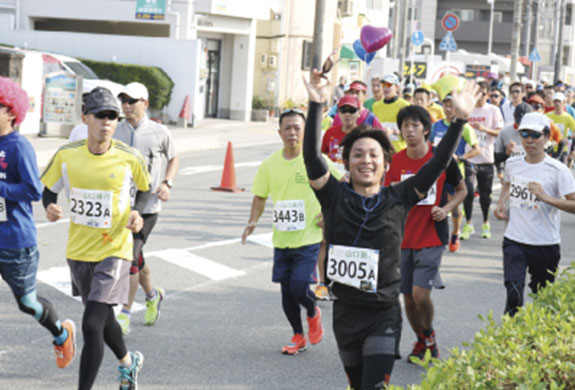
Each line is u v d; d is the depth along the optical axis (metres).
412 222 11.09
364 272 7.82
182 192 26.45
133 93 12.14
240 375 10.75
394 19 72.88
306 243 11.53
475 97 7.80
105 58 51.31
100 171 9.42
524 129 11.53
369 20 84.31
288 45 62.69
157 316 12.80
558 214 11.80
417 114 10.97
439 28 147.12
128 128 12.33
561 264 18.94
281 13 61.72
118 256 9.48
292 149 11.61
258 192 11.91
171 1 51.34
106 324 9.38
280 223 11.59
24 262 9.66
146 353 11.45
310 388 10.38
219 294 14.79
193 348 11.77
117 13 52.41
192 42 50.00
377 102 19.78
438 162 7.88
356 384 8.45
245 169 32.97
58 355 10.16
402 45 60.09
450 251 19.86
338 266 7.91
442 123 18.91
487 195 21.64
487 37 145.75
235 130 50.25
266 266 17.09
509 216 11.95
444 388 6.40
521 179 11.69
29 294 9.77
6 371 10.43
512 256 11.69
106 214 9.43
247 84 58.12
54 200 9.73
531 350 7.37
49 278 15.07
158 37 51.41
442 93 18.58
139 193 9.82
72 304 13.57
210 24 53.97
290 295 11.70
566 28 148.00
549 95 28.44
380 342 7.89
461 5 147.00
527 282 16.69
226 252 18.23
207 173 31.23
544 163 11.63
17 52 35.47
